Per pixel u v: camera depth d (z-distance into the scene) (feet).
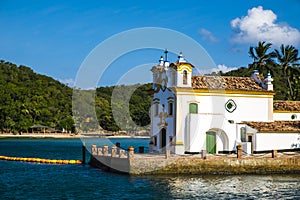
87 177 167.02
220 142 190.60
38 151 329.52
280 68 351.87
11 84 597.11
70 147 388.98
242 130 191.62
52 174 177.88
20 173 181.88
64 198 126.52
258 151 185.98
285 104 215.10
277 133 188.65
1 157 248.93
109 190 137.18
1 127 550.77
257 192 135.74
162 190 136.26
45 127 554.46
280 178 162.81
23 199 125.39
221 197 127.95
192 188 140.26
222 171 167.43
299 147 190.60
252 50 322.55
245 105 197.06
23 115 552.41
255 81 209.05
